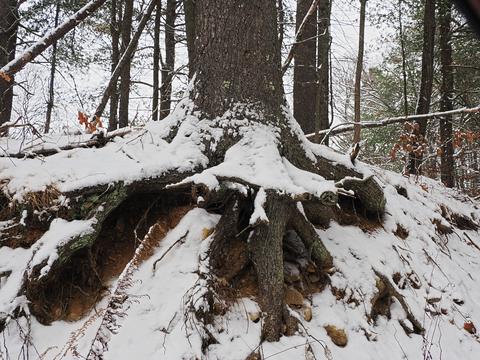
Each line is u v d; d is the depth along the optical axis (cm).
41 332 306
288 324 344
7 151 423
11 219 357
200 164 410
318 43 829
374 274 429
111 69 1055
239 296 354
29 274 313
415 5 1147
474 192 1170
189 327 303
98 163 396
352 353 347
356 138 629
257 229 367
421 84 1038
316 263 407
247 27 439
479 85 1275
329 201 352
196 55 458
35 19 1057
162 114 905
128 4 879
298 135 451
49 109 597
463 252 612
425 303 440
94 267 350
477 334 439
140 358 284
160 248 369
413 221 566
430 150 1209
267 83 438
